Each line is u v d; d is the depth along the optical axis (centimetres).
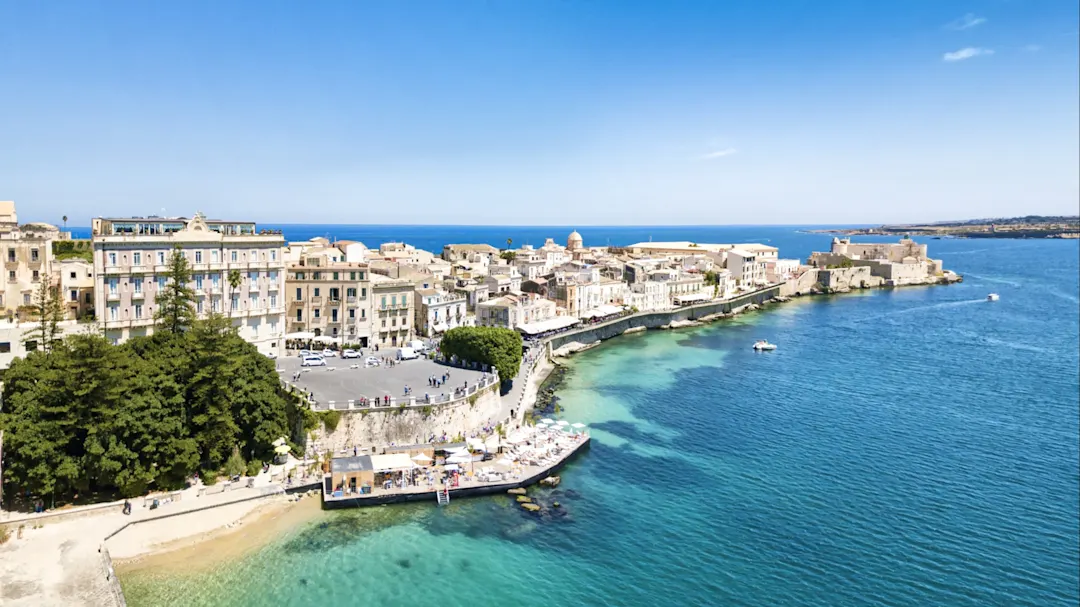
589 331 18700
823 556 7181
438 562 6838
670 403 12719
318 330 13425
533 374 13975
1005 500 8562
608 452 9969
